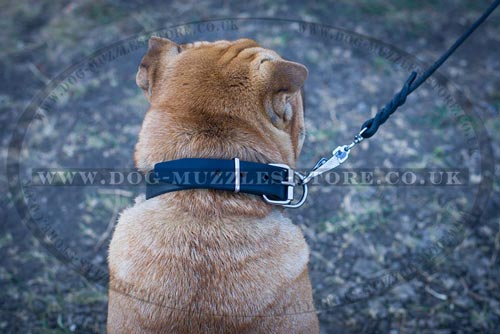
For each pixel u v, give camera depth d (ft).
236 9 16.34
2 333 10.02
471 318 10.29
